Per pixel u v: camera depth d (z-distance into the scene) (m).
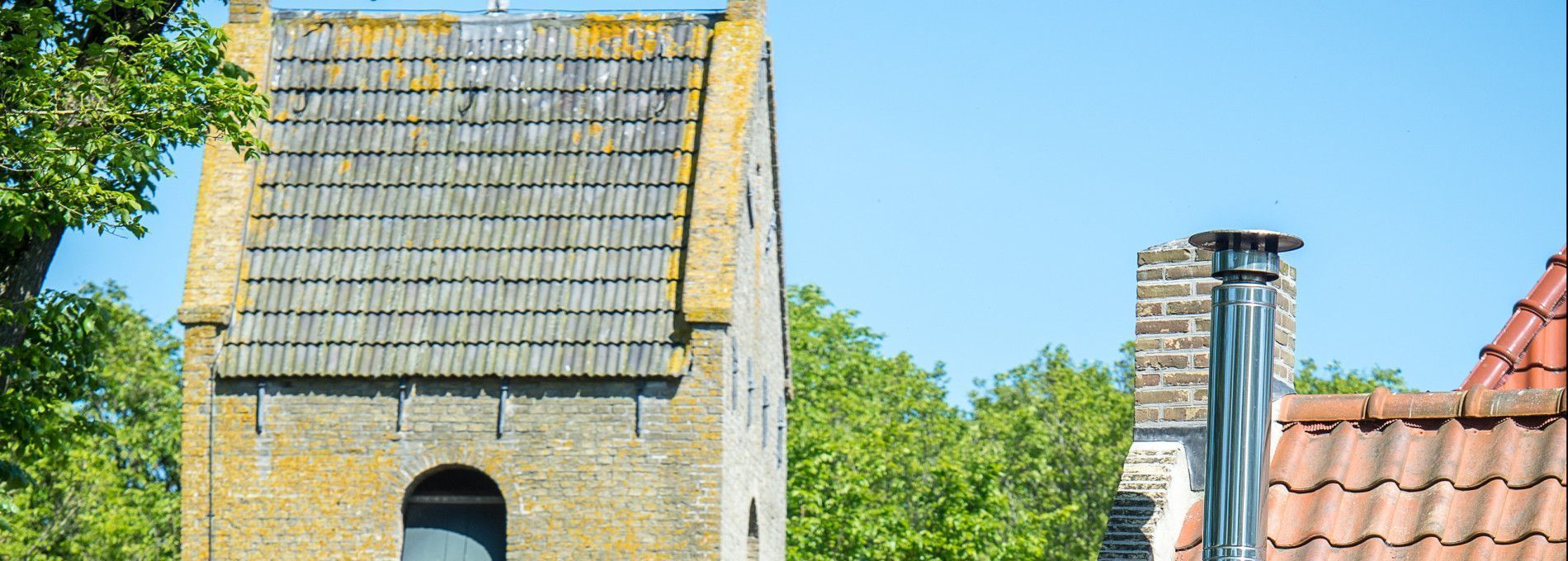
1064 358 87.75
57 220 20.83
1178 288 14.16
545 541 30.97
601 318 31.42
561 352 31.19
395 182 32.75
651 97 33.09
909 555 53.16
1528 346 15.30
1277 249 12.37
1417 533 12.42
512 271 31.92
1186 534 13.31
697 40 33.69
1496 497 12.43
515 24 34.00
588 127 32.97
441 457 31.33
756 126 34.19
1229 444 12.08
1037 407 81.06
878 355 72.50
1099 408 78.38
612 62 33.53
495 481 31.17
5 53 20.86
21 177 20.95
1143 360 14.11
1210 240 12.41
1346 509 12.78
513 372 31.11
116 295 63.72
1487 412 13.05
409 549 31.80
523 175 32.62
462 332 31.53
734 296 31.53
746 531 33.66
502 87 33.41
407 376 31.38
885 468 57.12
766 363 35.88
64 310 22.33
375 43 33.94
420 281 31.97
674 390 31.03
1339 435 13.30
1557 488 12.35
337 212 32.53
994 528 54.28
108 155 21.00
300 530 31.39
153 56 21.61
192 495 31.55
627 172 32.50
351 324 31.73
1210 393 12.26
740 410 32.75
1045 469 72.62
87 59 21.66
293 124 33.28
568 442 31.17
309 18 34.16
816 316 68.31
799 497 52.25
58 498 56.75
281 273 32.16
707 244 31.47
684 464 30.88
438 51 33.84
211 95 21.64
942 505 54.12
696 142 32.66
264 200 32.72
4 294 21.89
